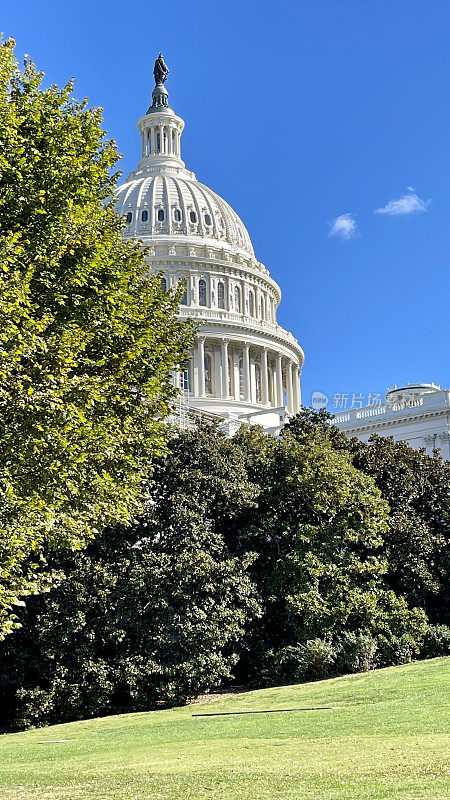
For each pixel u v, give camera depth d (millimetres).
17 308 20484
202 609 35406
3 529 20172
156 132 134500
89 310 24906
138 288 29297
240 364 112688
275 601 38438
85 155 26625
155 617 34625
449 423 78000
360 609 37500
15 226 23422
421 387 99188
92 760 20453
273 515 40031
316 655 35156
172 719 28562
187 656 34531
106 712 34438
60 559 34500
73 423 21500
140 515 36344
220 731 23516
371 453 44562
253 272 117000
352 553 38969
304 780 14039
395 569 40375
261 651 37719
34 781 17297
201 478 37438
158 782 15383
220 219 121625
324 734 20438
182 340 29156
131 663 33844
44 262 23047
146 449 27391
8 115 23422
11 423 20781
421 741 17516
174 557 35219
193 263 111875
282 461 40656
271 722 23891
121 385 25344
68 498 22484
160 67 140875
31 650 34250
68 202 24312
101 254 25453
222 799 12930
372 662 36594
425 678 28906
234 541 39438
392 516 41750
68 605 33344
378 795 12227
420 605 41469
